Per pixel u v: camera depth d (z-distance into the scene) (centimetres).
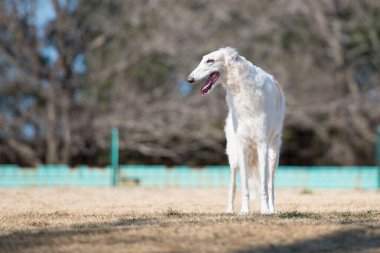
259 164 1039
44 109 3369
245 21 3825
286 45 3897
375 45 3819
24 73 3234
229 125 1102
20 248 758
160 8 3450
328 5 3816
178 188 2227
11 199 1564
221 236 788
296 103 3609
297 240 773
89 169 2442
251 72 1016
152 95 3519
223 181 2431
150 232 812
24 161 3456
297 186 2433
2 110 3403
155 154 3409
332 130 3812
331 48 3891
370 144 3819
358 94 3672
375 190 2116
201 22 3578
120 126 3284
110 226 888
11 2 3188
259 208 1284
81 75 3397
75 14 3328
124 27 3431
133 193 1877
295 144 3788
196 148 3469
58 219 1028
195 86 3456
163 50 3356
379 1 3800
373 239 780
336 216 990
